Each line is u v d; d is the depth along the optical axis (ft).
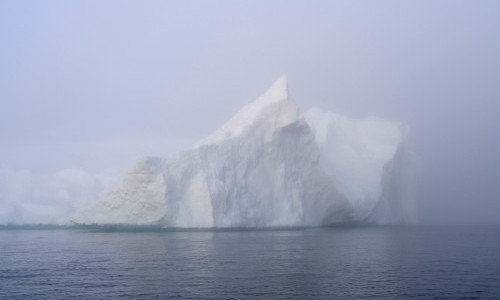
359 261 139.95
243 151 239.71
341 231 261.65
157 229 225.35
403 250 171.53
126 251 156.76
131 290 100.78
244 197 235.20
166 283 106.93
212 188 218.18
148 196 206.69
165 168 211.82
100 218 215.72
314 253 154.51
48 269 124.67
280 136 247.70
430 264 137.90
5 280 111.14
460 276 118.83
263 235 220.02
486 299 97.14
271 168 248.52
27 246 176.45
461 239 230.48
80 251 158.61
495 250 176.86
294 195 251.80
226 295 96.84
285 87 254.88
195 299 94.07
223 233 232.94
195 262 134.21
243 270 122.31
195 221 214.07
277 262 135.13
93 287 103.60
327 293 99.14
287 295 97.14
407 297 97.50
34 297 95.86
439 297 98.02
